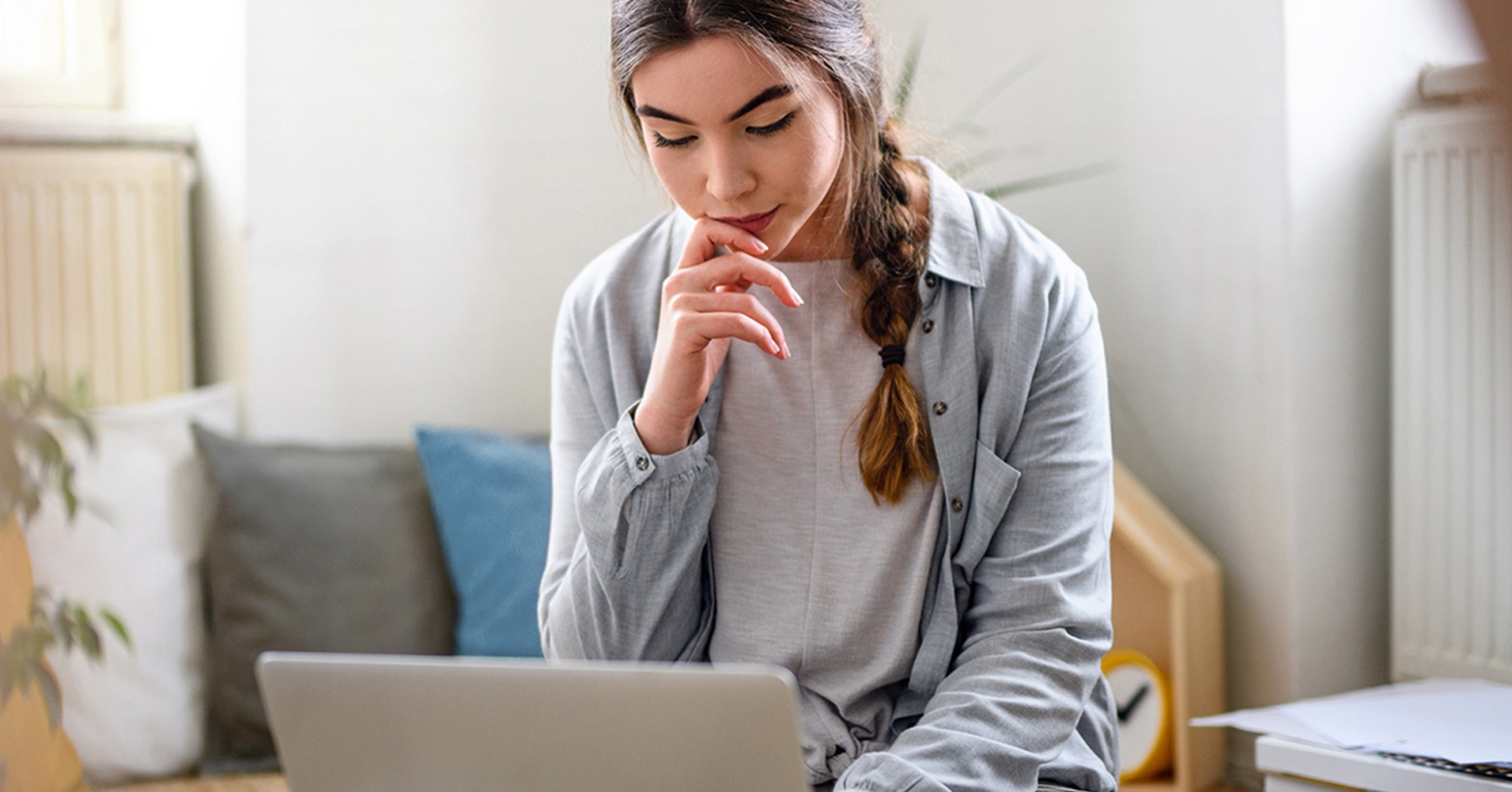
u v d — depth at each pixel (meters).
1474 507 2.19
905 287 1.23
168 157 2.55
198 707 2.42
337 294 2.62
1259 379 2.35
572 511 1.33
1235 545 2.42
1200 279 2.44
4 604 2.08
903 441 1.20
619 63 1.14
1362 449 2.40
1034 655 1.16
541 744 0.84
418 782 0.87
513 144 2.71
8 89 2.57
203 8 2.57
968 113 2.79
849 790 1.04
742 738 0.79
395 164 2.65
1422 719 1.46
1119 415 2.62
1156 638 2.41
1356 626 2.41
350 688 0.87
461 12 2.66
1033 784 1.10
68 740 2.18
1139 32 2.50
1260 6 2.29
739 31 1.05
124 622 2.33
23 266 2.45
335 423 2.64
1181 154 2.45
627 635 1.24
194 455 2.46
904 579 1.22
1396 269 2.28
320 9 2.56
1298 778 1.42
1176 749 2.33
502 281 2.72
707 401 1.27
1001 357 1.22
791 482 1.25
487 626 2.42
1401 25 2.37
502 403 2.73
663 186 1.18
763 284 1.15
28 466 2.19
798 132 1.11
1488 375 2.15
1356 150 2.35
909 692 1.23
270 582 2.39
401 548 2.46
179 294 2.57
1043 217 2.69
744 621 1.26
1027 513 1.21
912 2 2.85
